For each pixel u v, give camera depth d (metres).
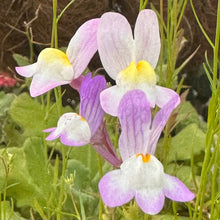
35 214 0.18
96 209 0.18
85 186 0.19
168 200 0.18
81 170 0.19
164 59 0.21
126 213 0.13
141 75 0.11
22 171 0.19
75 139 0.11
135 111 0.10
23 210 0.18
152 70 0.11
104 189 0.10
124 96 0.10
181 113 0.22
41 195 0.18
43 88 0.12
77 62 0.12
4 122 0.22
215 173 0.13
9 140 0.21
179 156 0.20
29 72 0.12
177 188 0.10
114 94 0.11
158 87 0.11
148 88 0.11
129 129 0.10
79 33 0.12
